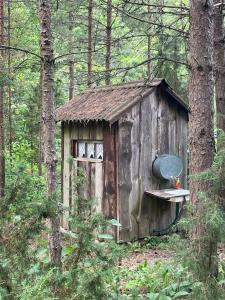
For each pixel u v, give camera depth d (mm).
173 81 11070
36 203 3471
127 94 9578
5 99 15406
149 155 9797
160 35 7676
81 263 3434
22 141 15898
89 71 12273
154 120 9852
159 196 9391
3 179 10828
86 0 12180
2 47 6656
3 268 3229
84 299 3146
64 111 10461
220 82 7797
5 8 15047
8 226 3426
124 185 9422
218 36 7832
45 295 2973
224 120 7754
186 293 4559
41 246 3650
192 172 4941
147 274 6078
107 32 12875
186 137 10422
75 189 3717
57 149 16109
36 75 16828
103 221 3516
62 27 13367
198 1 4875
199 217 3389
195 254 3500
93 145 10000
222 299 3406
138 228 9641
